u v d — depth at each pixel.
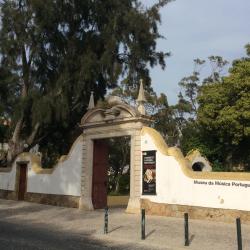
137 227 15.34
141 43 30.02
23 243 11.70
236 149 30.14
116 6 29.59
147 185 19.48
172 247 11.65
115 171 43.94
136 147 20.16
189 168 18.25
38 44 29.09
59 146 35.62
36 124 30.25
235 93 28.83
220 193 16.75
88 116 22.78
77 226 16.17
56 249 10.88
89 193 22.34
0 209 22.47
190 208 17.67
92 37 29.28
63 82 28.12
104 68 28.45
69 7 28.91
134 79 30.94
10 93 30.52
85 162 22.77
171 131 42.53
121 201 29.41
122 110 20.86
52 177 25.23
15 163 28.86
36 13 27.88
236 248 11.33
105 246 11.84
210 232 14.02
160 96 42.44
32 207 23.56
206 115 29.66
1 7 29.16
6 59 29.78
